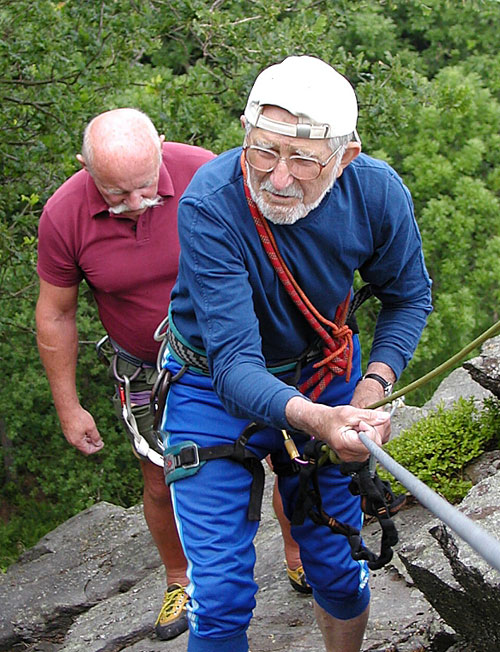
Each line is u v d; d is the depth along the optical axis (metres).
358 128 8.30
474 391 5.08
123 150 3.00
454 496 3.86
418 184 13.06
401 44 15.37
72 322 3.47
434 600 2.82
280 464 2.63
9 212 7.69
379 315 2.65
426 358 12.52
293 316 2.40
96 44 7.44
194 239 2.22
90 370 12.93
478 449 3.95
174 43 12.45
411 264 2.51
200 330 2.39
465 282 13.45
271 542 4.30
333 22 8.85
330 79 2.10
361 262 2.40
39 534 12.73
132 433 3.35
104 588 4.83
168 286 3.26
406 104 8.73
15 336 12.40
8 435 12.90
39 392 12.73
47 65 7.31
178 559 3.70
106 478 13.20
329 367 2.51
